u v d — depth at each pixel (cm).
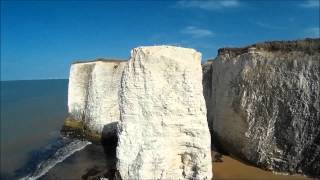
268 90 2428
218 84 3009
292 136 2256
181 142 1886
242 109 2552
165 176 1855
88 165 2508
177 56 1894
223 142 2791
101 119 3312
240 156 2550
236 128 2625
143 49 1895
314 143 2167
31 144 3288
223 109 2834
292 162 2233
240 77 2636
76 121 3656
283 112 2327
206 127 1905
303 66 2294
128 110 1909
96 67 3441
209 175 1898
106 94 3350
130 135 1894
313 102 2216
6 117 5147
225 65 2903
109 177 2150
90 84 3503
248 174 2238
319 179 2106
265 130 2389
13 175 2367
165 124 1859
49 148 3123
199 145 1872
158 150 1841
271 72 2436
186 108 1884
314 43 2372
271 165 2311
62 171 2397
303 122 2228
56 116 5275
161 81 1881
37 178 2280
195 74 1916
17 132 3909
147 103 1875
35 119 4950
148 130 1864
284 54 2438
